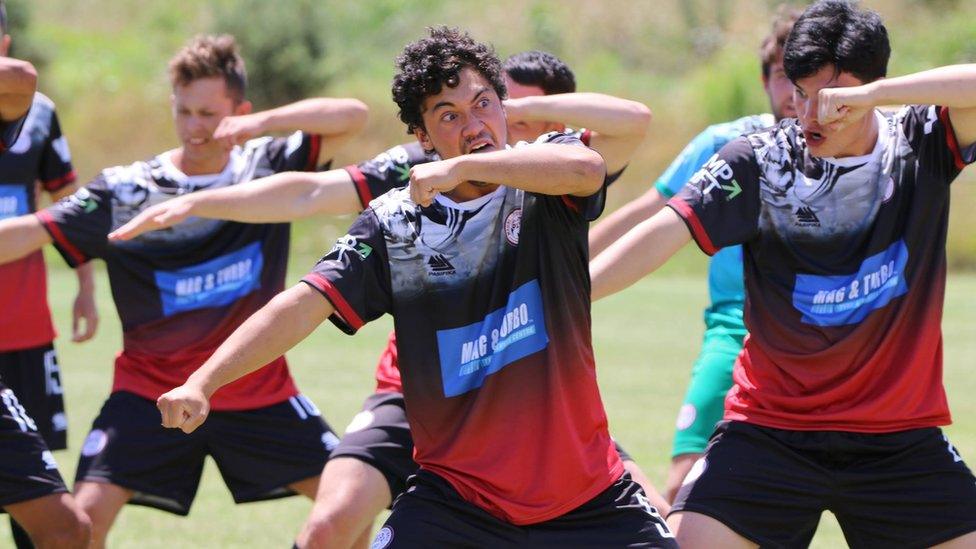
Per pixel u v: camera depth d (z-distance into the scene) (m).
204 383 13.27
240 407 20.27
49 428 24.53
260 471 20.45
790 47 15.81
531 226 14.19
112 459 19.89
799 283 16.17
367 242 14.12
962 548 15.71
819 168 16.03
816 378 16.00
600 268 15.83
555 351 14.08
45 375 24.44
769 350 16.30
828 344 15.95
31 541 19.72
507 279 14.17
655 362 48.94
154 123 98.06
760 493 16.02
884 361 15.98
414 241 14.14
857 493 16.05
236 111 21.03
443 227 14.13
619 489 14.45
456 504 14.13
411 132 14.48
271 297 20.69
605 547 14.08
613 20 121.81
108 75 109.06
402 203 14.25
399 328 14.24
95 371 46.41
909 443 16.00
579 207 13.98
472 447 14.11
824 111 14.80
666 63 116.31
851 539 16.55
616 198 89.94
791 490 16.00
